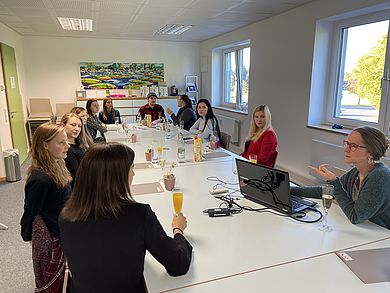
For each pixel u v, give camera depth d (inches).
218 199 77.5
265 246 55.0
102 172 40.1
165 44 308.0
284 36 184.5
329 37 162.1
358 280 45.4
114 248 39.8
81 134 100.3
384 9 132.6
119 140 158.7
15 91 223.5
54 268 63.5
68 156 92.0
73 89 288.0
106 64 292.2
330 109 168.6
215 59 296.4
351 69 155.4
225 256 51.8
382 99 137.1
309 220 65.6
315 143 161.9
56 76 281.7
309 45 164.4
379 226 63.0
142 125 213.2
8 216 134.0
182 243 47.8
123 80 299.7
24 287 89.0
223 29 241.8
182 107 218.2
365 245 55.4
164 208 72.0
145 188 85.7
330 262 50.0
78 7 168.1
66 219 41.1
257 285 44.4
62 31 247.6
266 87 207.2
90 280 41.6
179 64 316.8
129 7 168.9
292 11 175.6
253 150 122.4
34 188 61.9
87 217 39.9
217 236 58.6
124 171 41.3
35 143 64.5
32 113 274.8
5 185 173.3
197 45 318.3
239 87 270.4
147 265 49.5
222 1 157.6
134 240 40.2
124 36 277.7
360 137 63.1
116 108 286.8
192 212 69.7
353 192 69.2
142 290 44.3
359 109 152.1
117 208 40.2
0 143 176.2
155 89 305.7
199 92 328.8
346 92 159.8
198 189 85.0
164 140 158.1
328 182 70.1
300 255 52.1
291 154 186.9
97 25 223.5
